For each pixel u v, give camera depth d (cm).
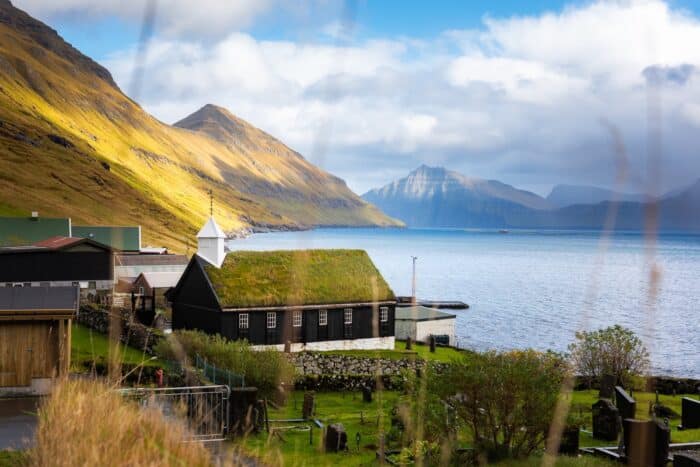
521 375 1579
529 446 1619
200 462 739
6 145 18975
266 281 5175
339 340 5291
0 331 2731
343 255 5588
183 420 870
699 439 2108
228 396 1678
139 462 671
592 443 2217
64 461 662
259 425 1708
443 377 1630
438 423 1441
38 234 8856
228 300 4944
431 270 17788
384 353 5025
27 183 16675
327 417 2719
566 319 9250
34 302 2778
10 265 6381
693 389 4078
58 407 784
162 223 18112
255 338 5009
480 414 1619
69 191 17212
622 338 3647
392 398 3450
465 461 1474
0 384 2702
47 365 2761
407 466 1226
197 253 5319
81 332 3878
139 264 8288
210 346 2938
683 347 7275
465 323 8950
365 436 2228
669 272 17850
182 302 5403
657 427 1570
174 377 2386
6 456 910
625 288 12462
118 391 794
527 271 17925
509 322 9006
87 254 6581
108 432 717
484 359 1661
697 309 10606
